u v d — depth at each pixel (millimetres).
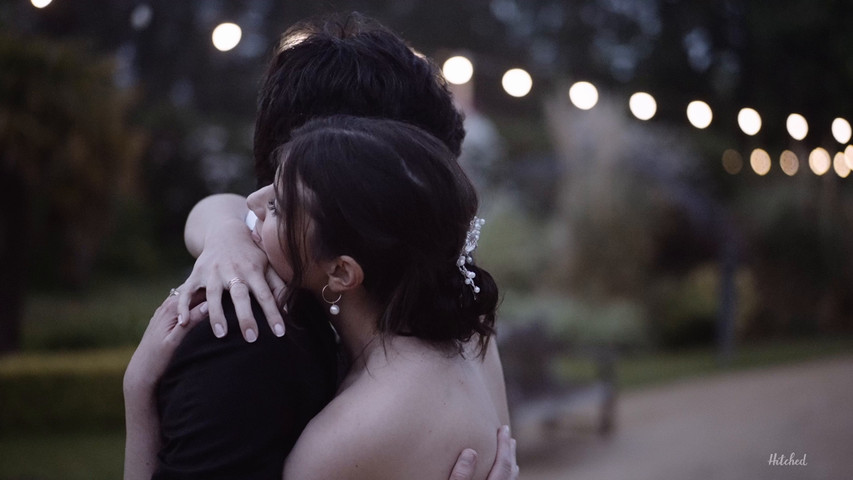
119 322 9320
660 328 10555
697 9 16531
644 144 11875
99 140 6445
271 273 1106
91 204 6711
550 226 10586
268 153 1217
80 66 6426
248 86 15820
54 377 6145
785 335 12039
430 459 1046
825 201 12094
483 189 10805
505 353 5574
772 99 15328
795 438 5926
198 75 15344
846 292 12234
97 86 6504
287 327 1043
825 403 7219
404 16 15602
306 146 1047
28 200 6500
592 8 18438
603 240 10234
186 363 1010
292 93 1180
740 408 7090
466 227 1078
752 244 11953
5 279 6617
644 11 17984
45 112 6137
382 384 1055
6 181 6305
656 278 11094
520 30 18891
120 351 6988
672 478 4914
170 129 15219
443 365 1105
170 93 15430
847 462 5219
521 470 5195
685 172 12898
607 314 9852
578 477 4988
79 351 8391
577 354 6586
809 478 4871
